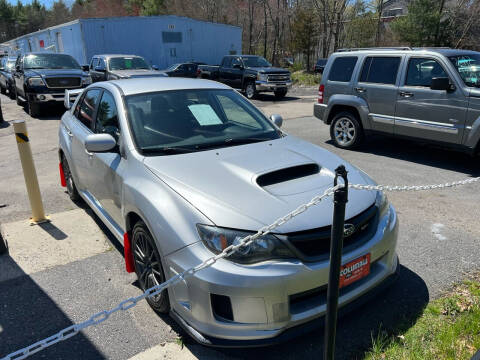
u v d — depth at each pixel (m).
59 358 2.62
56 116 13.09
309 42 33.88
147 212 2.73
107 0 65.94
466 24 27.45
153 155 3.20
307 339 2.76
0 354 2.66
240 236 2.37
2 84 18.92
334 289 1.97
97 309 3.11
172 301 2.62
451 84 6.13
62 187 6.00
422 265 3.65
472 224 4.51
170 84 4.09
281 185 2.86
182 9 52.69
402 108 6.83
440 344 2.60
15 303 3.20
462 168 6.58
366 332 2.81
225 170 2.95
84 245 4.14
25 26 96.44
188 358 2.61
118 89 3.89
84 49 23.33
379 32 33.28
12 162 7.55
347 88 7.71
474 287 3.27
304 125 10.66
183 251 2.46
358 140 7.72
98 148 3.26
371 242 2.70
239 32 29.84
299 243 2.41
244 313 2.33
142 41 24.91
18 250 4.04
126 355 2.64
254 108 4.24
